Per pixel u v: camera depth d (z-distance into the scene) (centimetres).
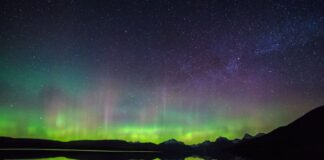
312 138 14575
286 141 15075
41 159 5888
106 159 6644
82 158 6850
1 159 5678
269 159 7800
